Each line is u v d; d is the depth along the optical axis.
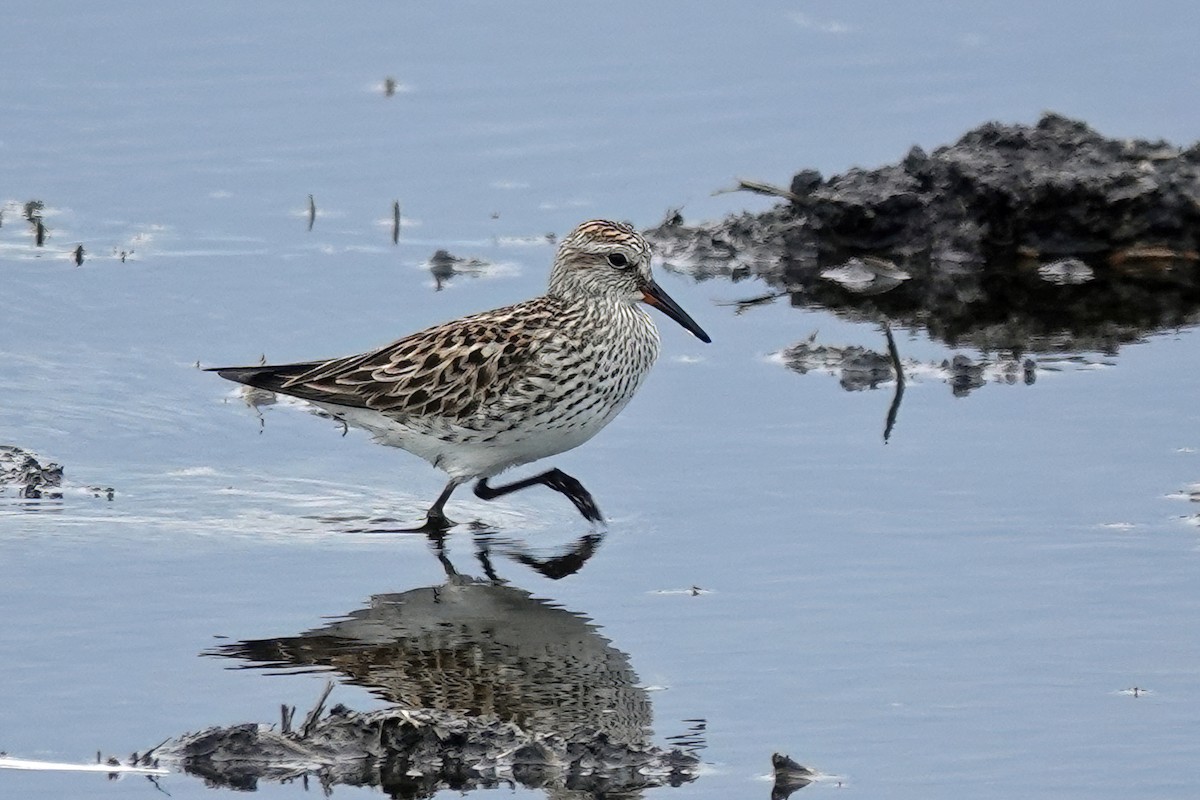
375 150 22.34
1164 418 15.86
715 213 21.38
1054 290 19.78
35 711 11.12
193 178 21.72
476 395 14.49
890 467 15.00
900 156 21.78
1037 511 14.05
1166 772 10.34
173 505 14.56
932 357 17.62
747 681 11.52
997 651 11.88
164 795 10.22
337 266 19.59
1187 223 20.44
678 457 15.38
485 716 11.06
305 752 10.61
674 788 10.28
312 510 14.65
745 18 25.17
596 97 23.42
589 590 13.02
